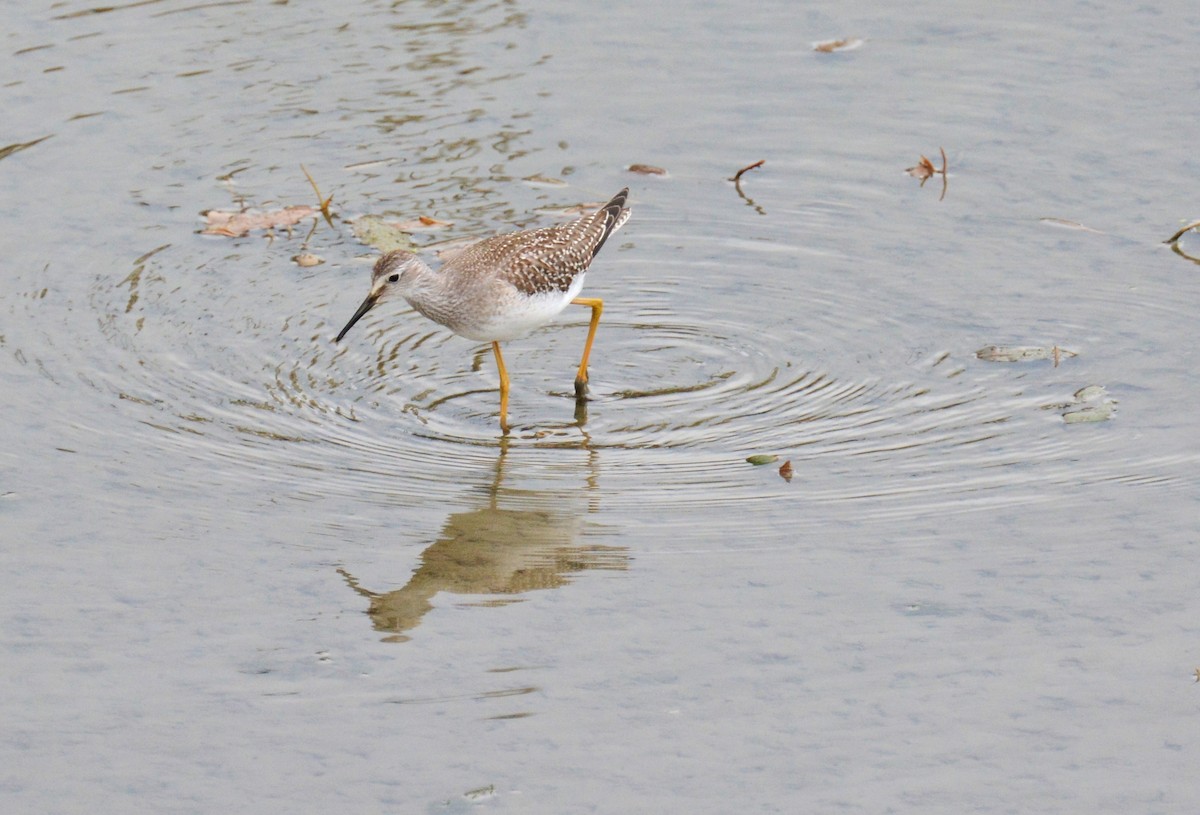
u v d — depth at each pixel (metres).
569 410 13.20
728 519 11.26
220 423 12.68
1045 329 13.98
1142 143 17.02
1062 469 11.73
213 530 11.11
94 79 18.83
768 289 15.12
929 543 10.81
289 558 10.78
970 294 14.67
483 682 9.41
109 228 15.94
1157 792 8.35
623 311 14.97
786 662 9.54
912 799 8.33
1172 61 18.62
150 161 17.22
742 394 13.30
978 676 9.35
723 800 8.34
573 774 8.58
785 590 10.30
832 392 13.22
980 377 13.28
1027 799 8.32
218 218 16.11
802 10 20.48
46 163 17.08
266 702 9.23
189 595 10.31
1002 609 10.02
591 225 14.17
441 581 10.52
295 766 8.67
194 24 20.33
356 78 18.97
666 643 9.76
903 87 18.56
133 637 9.85
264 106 18.34
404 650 9.74
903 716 9.02
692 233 16.14
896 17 20.20
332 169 17.14
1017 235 15.60
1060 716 8.98
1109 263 14.98
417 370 13.91
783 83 18.78
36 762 8.71
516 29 20.17
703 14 20.45
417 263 13.20
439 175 17.02
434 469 12.10
